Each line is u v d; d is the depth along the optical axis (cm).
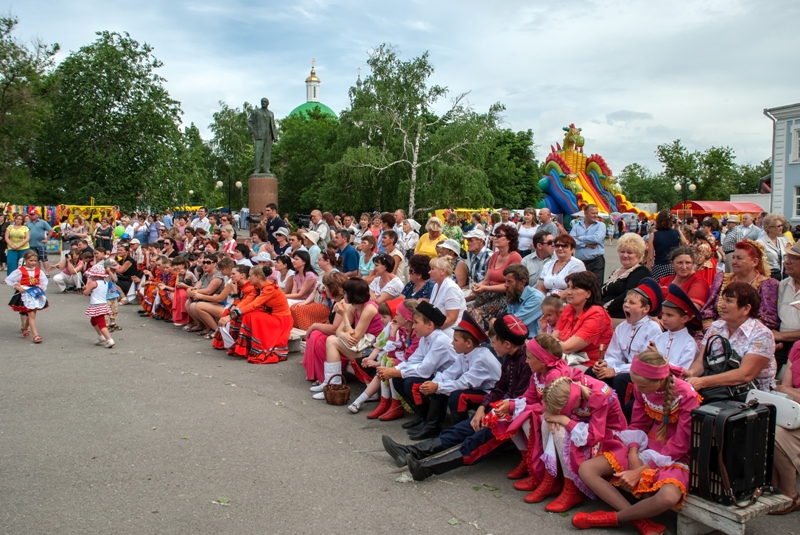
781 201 3469
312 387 708
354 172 3791
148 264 1348
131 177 4147
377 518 407
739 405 378
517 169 6450
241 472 480
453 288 641
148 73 4278
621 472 403
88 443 535
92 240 2384
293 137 6019
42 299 949
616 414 430
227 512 412
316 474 479
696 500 373
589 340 543
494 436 481
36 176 4466
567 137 3394
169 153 4288
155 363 827
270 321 848
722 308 466
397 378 601
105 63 4044
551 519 412
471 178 3653
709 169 5900
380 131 3928
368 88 3953
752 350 443
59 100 4091
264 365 829
